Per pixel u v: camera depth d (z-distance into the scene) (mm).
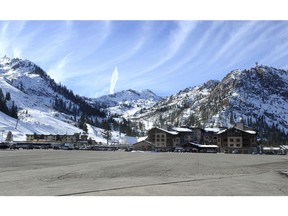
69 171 21969
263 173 24312
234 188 14773
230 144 143500
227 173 23438
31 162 31938
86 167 26297
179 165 32094
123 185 14945
